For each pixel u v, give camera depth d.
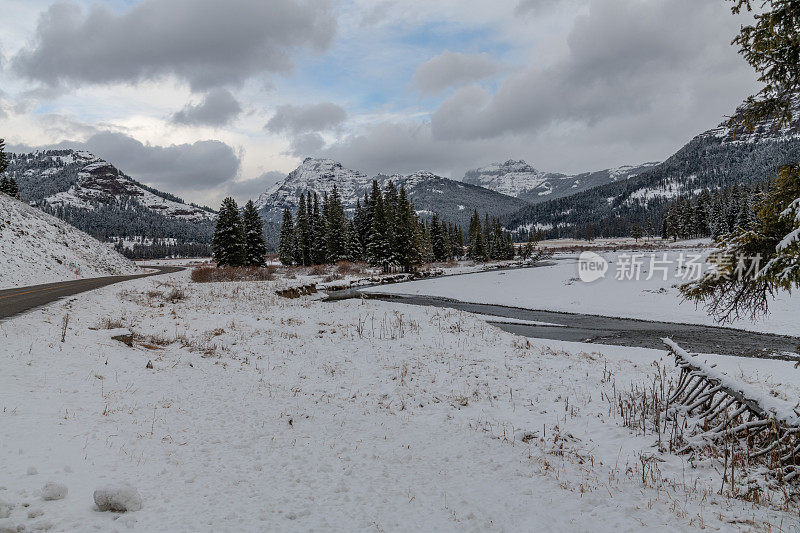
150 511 4.54
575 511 5.32
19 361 8.87
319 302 31.03
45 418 6.60
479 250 94.81
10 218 34.22
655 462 7.04
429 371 13.21
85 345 11.17
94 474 5.22
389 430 8.55
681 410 8.97
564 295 38.56
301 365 13.56
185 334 15.91
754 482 5.92
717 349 18.97
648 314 28.86
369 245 66.00
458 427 8.91
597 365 14.27
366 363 14.15
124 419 7.29
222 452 6.64
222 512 4.77
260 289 33.97
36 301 17.16
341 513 5.04
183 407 8.55
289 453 6.90
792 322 23.36
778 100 6.26
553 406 10.28
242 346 15.16
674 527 4.89
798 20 5.80
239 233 56.53
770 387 11.98
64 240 40.88
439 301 38.72
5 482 4.57
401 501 5.49
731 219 92.88
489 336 18.84
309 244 79.25
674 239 122.62
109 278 35.34
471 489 5.96
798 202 5.74
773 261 5.93
